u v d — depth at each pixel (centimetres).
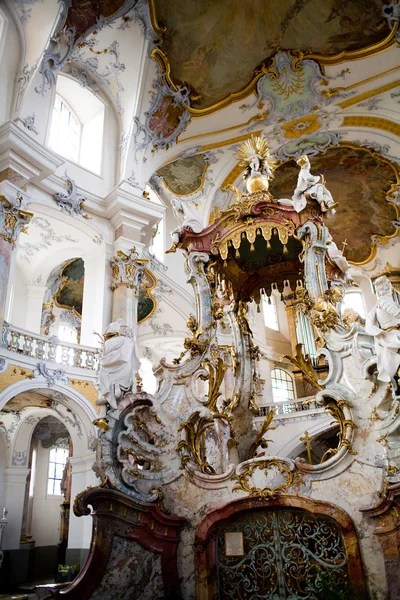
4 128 1101
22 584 1484
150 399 688
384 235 1916
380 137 1508
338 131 1535
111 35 1301
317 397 639
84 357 1241
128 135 1384
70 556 1245
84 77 1391
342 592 529
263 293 943
